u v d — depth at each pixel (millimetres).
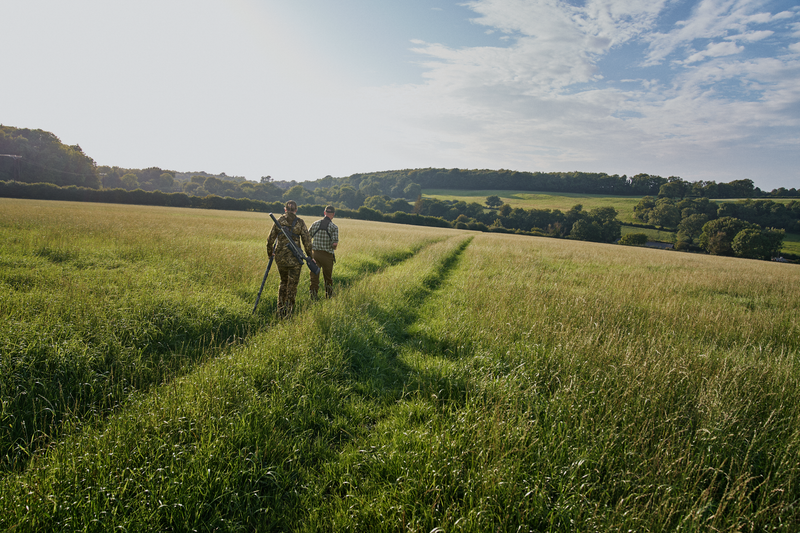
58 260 8516
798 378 3785
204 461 2258
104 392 3129
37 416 2861
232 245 12453
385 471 2424
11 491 1962
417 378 3766
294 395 3248
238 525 2000
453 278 11211
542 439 2650
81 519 1867
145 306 4922
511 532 1940
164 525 1957
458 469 2271
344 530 1962
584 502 2107
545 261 16609
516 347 4508
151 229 15914
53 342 3600
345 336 4645
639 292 8945
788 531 1948
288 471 2422
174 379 3240
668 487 2166
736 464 2486
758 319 6863
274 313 5859
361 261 11797
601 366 3867
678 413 2938
